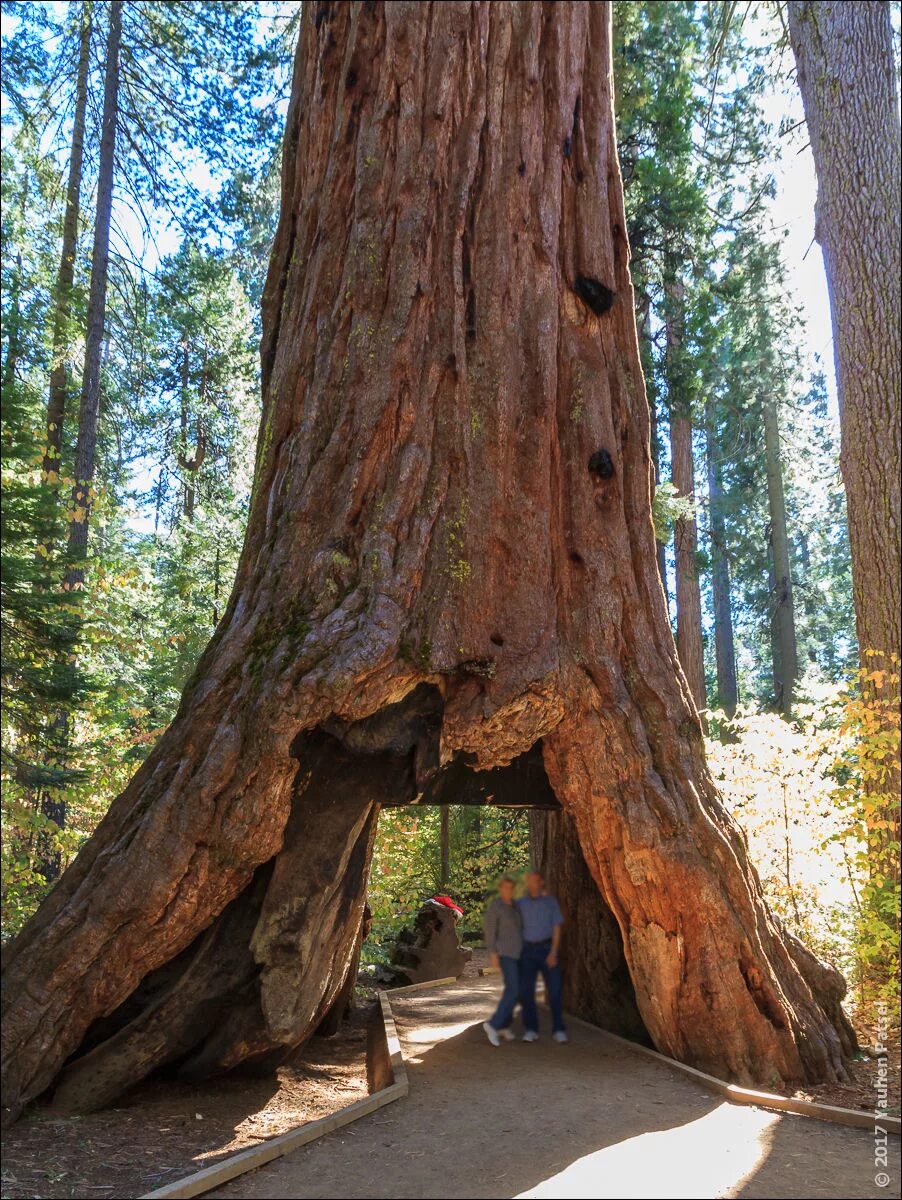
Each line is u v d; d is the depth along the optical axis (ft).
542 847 35.53
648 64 54.95
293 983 23.04
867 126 39.32
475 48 28.09
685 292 63.36
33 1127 19.76
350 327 26.84
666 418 64.44
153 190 57.41
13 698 31.76
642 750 25.49
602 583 26.76
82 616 34.30
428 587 24.57
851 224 38.96
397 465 25.32
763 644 131.75
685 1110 20.63
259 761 21.72
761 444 108.27
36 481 34.14
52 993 20.76
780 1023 24.20
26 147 54.65
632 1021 29.12
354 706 22.41
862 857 31.60
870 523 36.68
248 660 23.59
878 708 32.35
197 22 53.83
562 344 28.35
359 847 25.13
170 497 92.94
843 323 38.81
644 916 24.95
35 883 33.94
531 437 26.73
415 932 46.57
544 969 26.96
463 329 26.73
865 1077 24.26
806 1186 15.92
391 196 27.27
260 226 65.21
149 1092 23.31
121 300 62.13
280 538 25.34
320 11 29.78
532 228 28.07
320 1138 18.69
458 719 24.08
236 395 86.43
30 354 39.91
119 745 44.19
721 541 97.14
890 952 29.99
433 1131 18.95
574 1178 16.14
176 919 21.74
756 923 25.04
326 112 29.17
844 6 40.60
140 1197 15.16
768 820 34.04
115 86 53.88
